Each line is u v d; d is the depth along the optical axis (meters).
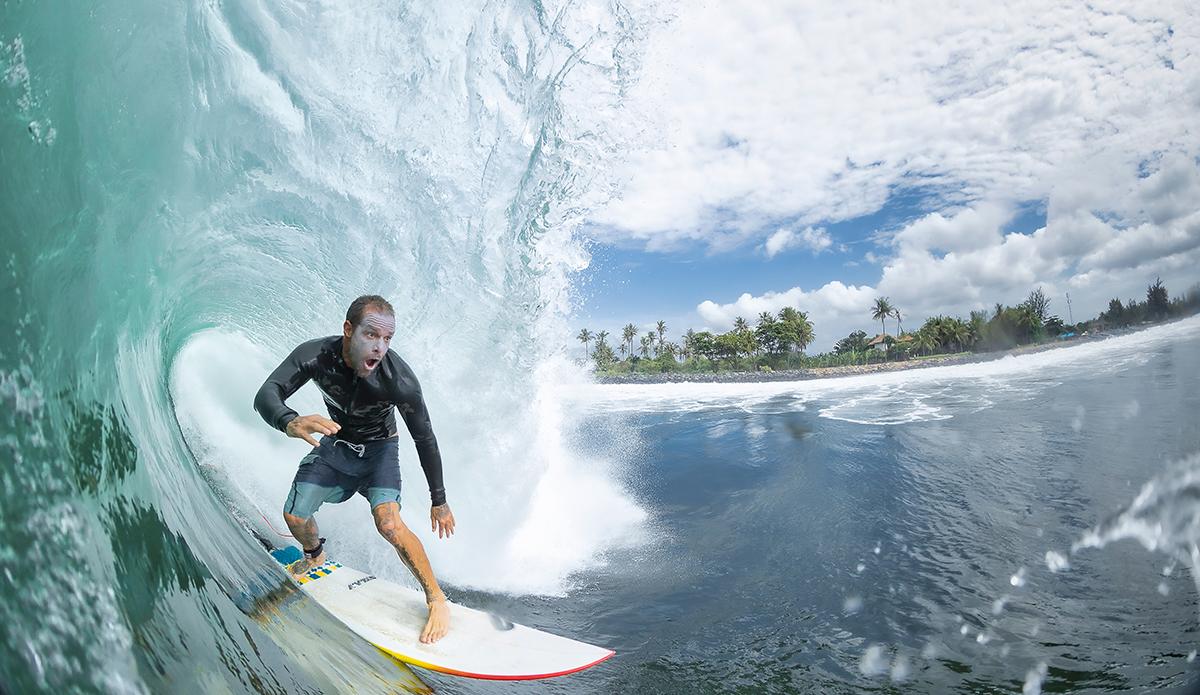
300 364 2.15
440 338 4.26
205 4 2.82
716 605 2.97
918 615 2.75
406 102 3.86
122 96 1.94
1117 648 2.35
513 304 4.32
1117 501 4.19
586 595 3.15
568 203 4.41
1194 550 3.28
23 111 1.33
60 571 0.98
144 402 2.13
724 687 2.20
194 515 1.99
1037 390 10.85
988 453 6.09
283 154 3.48
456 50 3.93
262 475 3.77
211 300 3.81
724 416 11.39
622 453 7.25
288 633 1.75
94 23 1.73
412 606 2.46
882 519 4.19
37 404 1.13
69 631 0.91
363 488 2.46
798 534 3.99
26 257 1.22
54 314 1.30
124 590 1.14
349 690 1.68
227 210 3.30
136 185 2.10
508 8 3.98
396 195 4.02
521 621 2.83
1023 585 3.02
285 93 3.42
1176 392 8.65
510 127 4.18
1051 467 5.30
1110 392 9.45
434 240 4.16
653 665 2.37
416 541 2.35
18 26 1.34
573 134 4.30
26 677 0.77
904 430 7.92
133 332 2.21
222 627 1.45
